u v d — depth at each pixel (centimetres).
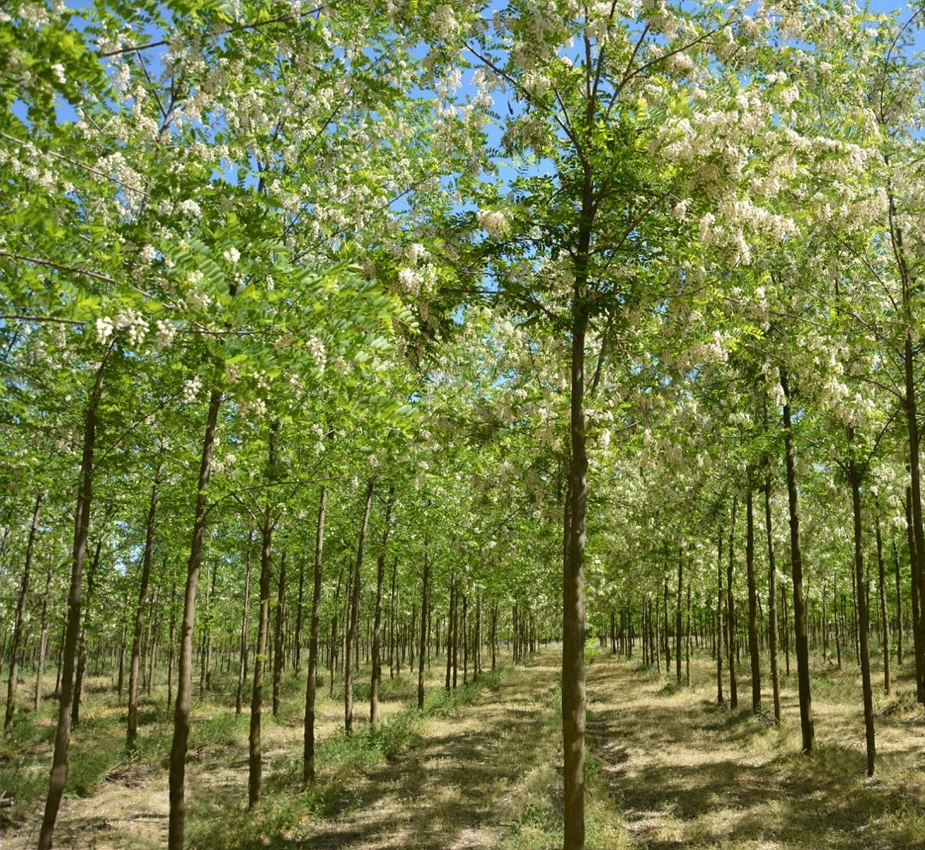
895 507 1265
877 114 870
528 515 871
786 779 1058
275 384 395
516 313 674
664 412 755
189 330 367
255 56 515
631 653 3875
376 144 707
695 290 596
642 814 944
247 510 988
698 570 1980
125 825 968
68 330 600
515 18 559
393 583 2322
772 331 841
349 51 527
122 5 364
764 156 539
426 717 1727
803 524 1653
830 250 859
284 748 1449
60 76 294
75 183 445
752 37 549
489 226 576
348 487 1394
